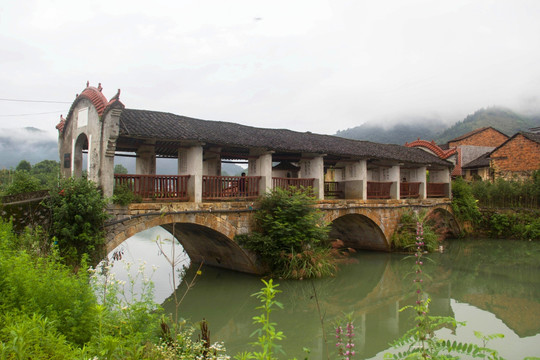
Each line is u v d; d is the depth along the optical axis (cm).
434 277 1747
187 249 1902
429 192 2686
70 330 613
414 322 1158
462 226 2827
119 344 533
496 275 1773
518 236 2741
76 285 696
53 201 1107
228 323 1176
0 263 670
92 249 1114
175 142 1569
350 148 2075
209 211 1435
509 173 3253
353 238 2408
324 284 1570
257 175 1719
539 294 1478
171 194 1419
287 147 1686
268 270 1617
